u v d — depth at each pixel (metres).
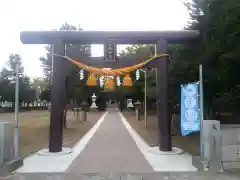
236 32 10.59
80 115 37.44
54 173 8.03
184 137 15.78
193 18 13.98
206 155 8.31
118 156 10.54
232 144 8.43
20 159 8.88
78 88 24.52
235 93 12.56
